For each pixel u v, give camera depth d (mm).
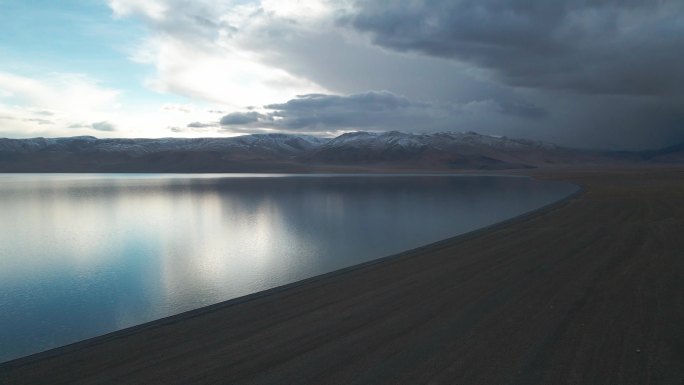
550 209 22922
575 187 48250
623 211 20578
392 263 11586
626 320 6395
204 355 5965
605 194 31734
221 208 36781
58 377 5527
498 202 34906
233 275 13375
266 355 5836
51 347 8086
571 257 11023
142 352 6215
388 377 4988
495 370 5016
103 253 18500
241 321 7406
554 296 7770
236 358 5793
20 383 5410
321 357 5664
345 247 17141
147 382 5203
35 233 25219
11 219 32469
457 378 4871
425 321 6832
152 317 9711
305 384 4938
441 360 5363
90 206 42031
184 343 6480
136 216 32875
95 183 94125
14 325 9406
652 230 14594
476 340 5930
